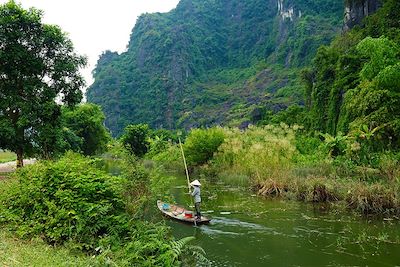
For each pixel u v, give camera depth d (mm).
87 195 9266
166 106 145625
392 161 17875
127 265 7379
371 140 21828
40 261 6613
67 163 10203
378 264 9742
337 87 41469
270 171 20781
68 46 19859
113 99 153750
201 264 9672
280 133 25484
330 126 42062
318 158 23797
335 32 135250
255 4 194375
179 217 13969
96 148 42656
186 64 161375
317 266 9641
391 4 42969
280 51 151250
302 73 61219
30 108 18453
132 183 10609
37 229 8453
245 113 101375
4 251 6918
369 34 45469
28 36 18594
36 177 9766
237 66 177250
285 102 102500
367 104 22859
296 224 13680
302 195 18000
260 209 16219
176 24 185625
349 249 10922
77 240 8500
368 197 15203
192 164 30969
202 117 124312
